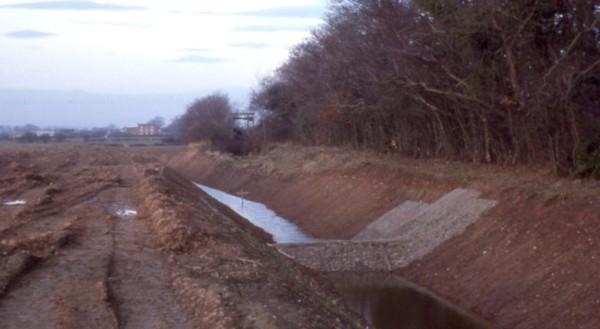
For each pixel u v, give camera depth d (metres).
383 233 35.84
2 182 41.06
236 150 104.00
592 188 28.41
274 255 25.83
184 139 135.88
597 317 18.92
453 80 39.97
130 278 16.47
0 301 13.98
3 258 17.53
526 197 29.22
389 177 44.28
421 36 38.94
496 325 21.97
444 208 34.03
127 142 170.12
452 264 28.47
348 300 25.64
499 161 40.97
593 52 30.09
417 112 48.50
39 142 164.25
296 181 58.56
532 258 24.27
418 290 27.44
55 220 25.77
